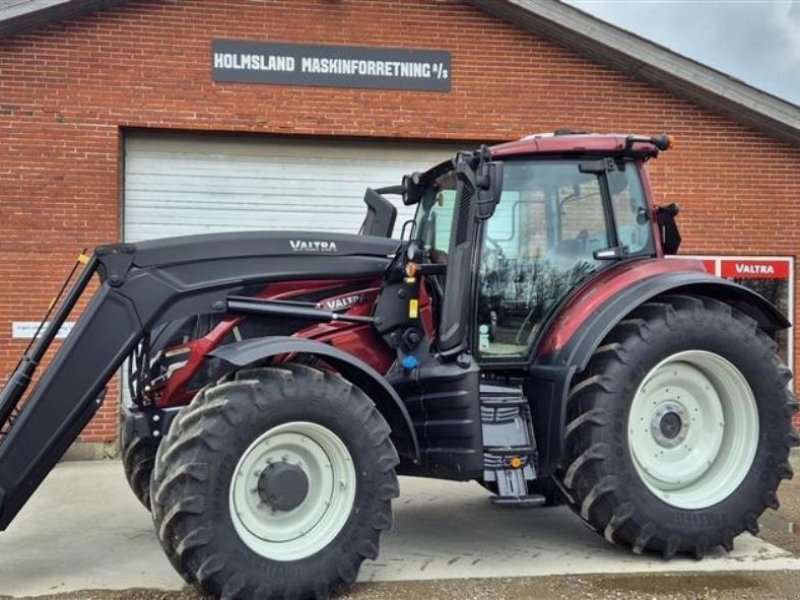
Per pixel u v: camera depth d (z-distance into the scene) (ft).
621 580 14.88
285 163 31.04
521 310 16.46
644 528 15.44
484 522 19.20
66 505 21.49
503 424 15.87
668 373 16.30
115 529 18.94
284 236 15.88
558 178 16.83
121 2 28.86
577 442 15.51
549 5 30.48
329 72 30.40
